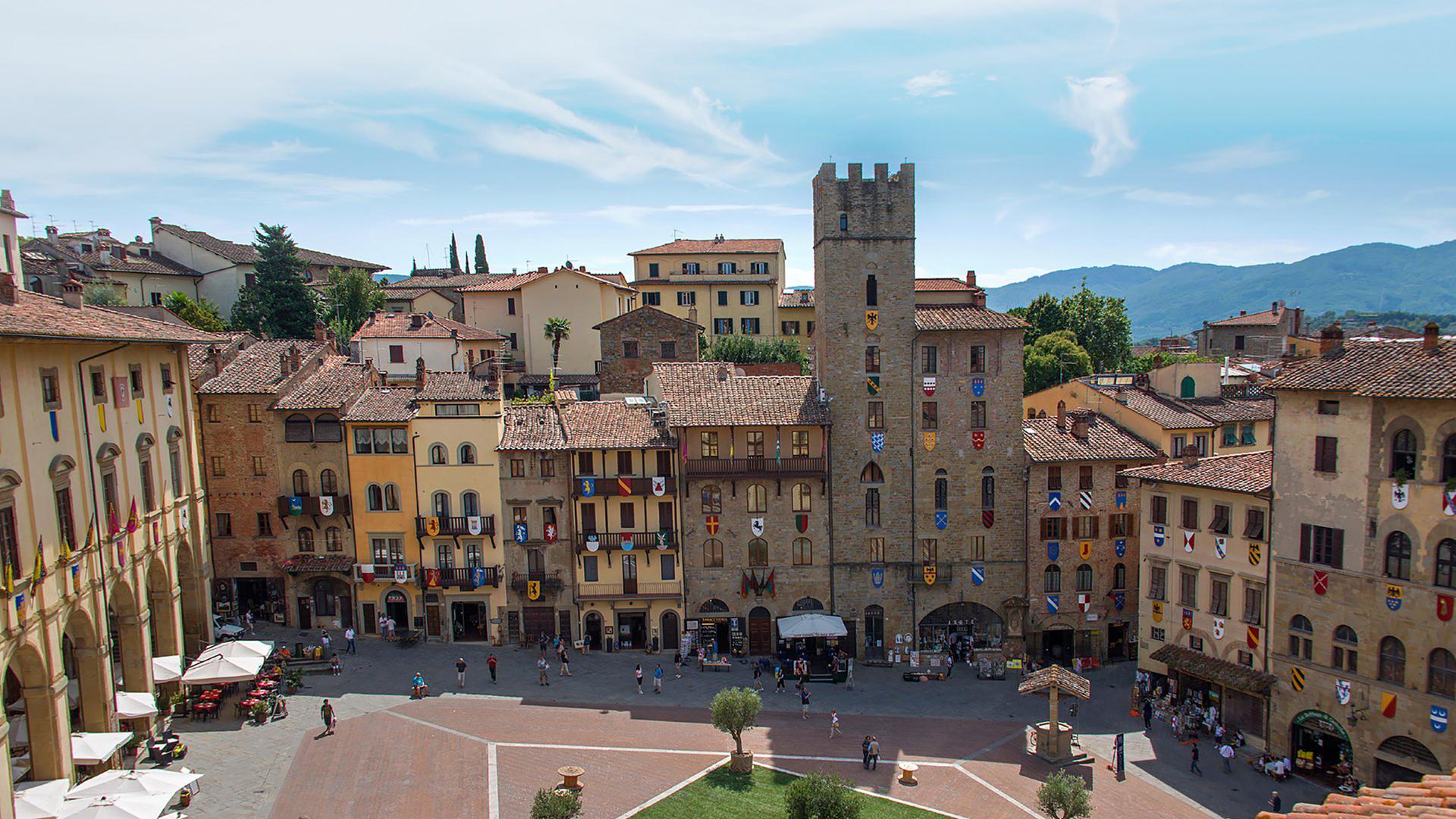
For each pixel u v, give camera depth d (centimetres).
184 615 5756
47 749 3984
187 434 5688
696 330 9544
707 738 5181
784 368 9569
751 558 6694
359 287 11675
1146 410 7044
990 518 6706
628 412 6900
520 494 6538
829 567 6719
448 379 6694
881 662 6650
